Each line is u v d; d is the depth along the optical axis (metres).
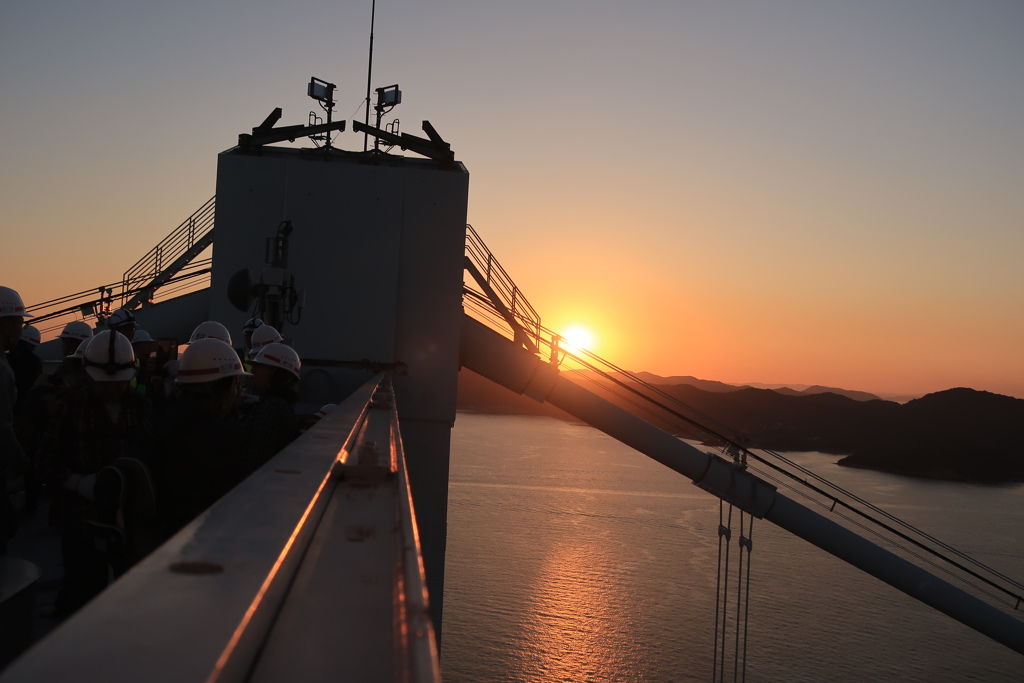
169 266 24.16
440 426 21.34
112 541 3.82
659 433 24.05
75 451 5.04
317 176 21.16
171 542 1.46
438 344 21.36
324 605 1.40
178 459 3.99
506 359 23.83
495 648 113.50
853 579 164.38
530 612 128.50
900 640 128.38
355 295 21.05
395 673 1.03
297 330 20.86
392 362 21.06
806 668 111.81
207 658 0.78
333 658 1.14
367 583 1.57
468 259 23.06
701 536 186.38
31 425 8.23
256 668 1.08
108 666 0.74
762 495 23.72
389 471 3.05
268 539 1.52
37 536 7.75
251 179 21.05
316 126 22.30
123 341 5.23
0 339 5.95
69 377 10.49
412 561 1.59
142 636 0.86
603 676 104.75
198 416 4.13
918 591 23.27
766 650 117.81
